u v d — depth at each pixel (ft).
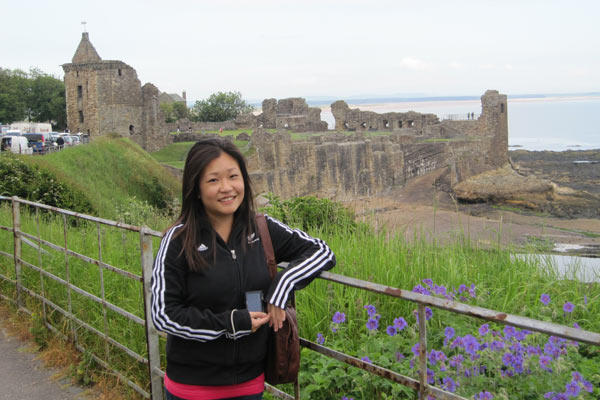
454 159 236.43
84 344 20.42
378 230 27.02
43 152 138.51
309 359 15.19
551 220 170.19
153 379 15.52
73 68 224.74
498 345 12.83
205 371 10.12
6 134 154.30
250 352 10.14
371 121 285.64
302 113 282.77
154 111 230.68
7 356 21.09
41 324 22.75
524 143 597.11
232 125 275.59
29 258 27.09
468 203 199.62
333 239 25.89
